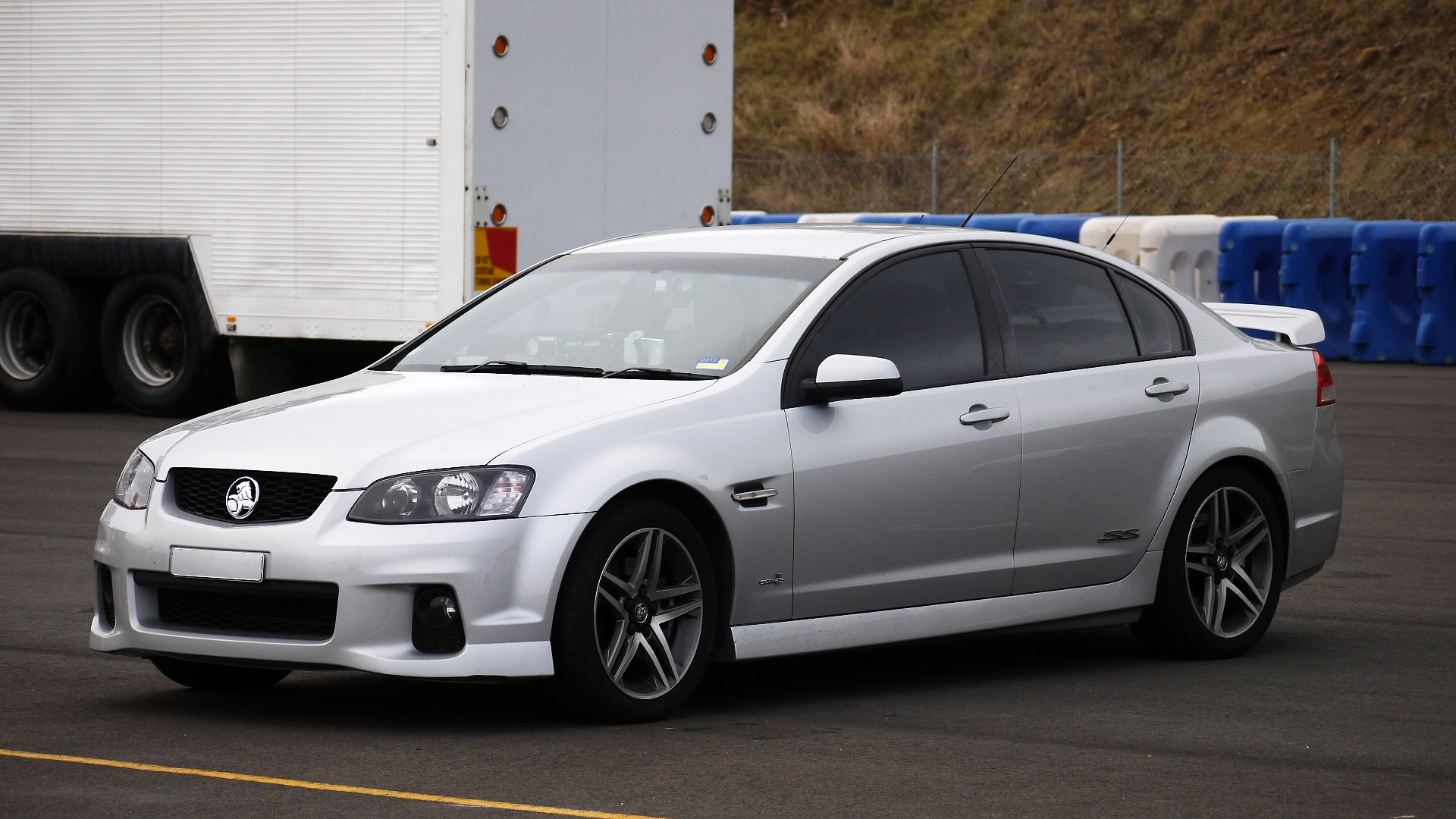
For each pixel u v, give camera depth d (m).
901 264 10.02
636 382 9.22
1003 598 9.99
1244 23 48.22
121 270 22.44
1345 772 7.97
